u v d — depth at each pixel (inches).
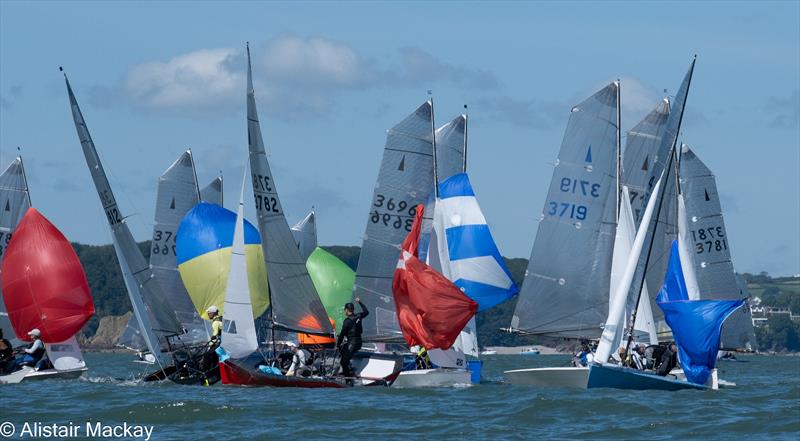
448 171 6909.5
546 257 6609.3
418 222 6378.0
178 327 6673.2
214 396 5344.5
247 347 5940.0
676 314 5856.3
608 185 6579.7
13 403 5137.8
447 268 6466.5
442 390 5762.8
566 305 6589.6
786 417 4714.6
